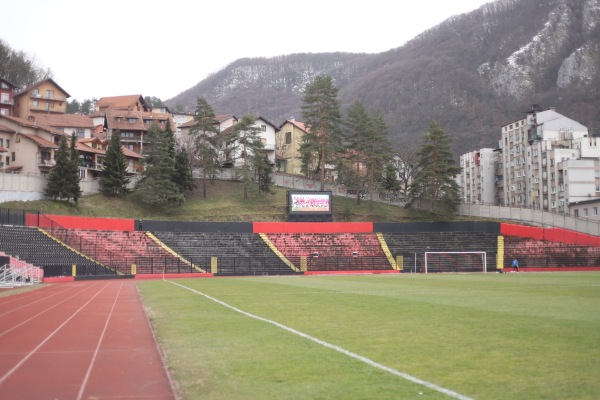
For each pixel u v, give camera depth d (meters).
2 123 91.44
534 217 87.81
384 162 97.56
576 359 9.99
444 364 9.84
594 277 50.03
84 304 25.38
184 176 86.75
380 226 82.50
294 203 80.94
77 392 8.86
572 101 174.62
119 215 78.94
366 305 21.67
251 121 91.75
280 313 19.03
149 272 63.91
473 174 141.50
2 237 56.19
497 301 23.05
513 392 7.87
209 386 8.86
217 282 46.16
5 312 21.81
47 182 74.75
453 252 74.25
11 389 9.08
